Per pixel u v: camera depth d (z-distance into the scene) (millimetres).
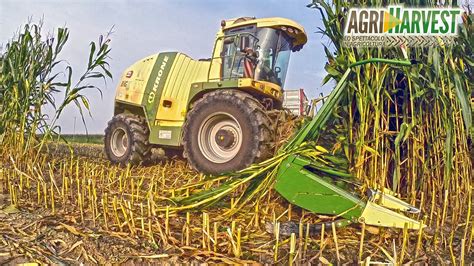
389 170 3650
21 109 5230
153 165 6414
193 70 6125
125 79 6812
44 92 5344
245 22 5520
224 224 2832
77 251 2396
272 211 3045
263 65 5473
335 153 3480
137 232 2617
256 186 3090
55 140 5246
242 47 5469
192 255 2232
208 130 5020
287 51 5836
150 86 6355
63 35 5371
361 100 3301
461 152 3377
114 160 6594
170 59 6324
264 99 5254
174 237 2525
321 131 3459
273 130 4621
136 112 6824
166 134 6020
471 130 3279
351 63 3338
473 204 3422
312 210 2758
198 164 4949
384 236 2512
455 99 3365
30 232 2645
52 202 3117
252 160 4504
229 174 3223
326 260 2182
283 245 2412
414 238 2576
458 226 2893
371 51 3377
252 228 2754
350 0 3406
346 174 3025
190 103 5477
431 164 3408
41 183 3736
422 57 3432
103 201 2895
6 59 5633
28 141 5152
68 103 4980
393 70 3406
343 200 2668
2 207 3158
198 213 3053
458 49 3391
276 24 5410
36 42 5410
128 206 2797
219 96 4855
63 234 2588
